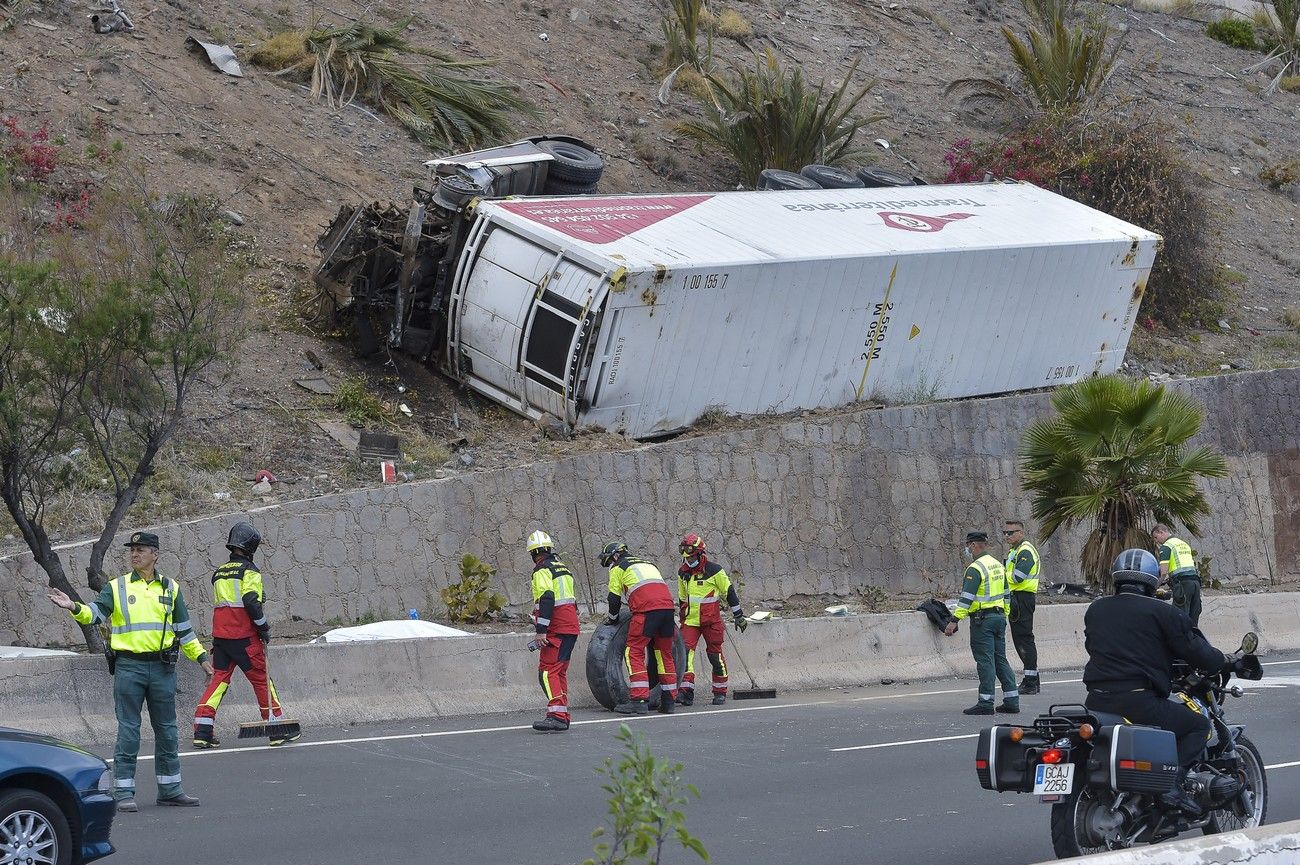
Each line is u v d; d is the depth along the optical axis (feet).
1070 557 316.81
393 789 131.85
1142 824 100.94
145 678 121.49
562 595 169.99
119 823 116.06
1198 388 355.56
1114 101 538.06
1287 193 557.74
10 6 326.44
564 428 256.11
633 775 64.75
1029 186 366.63
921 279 291.17
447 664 184.03
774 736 167.73
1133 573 103.45
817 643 220.84
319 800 126.31
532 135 383.45
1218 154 559.79
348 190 322.96
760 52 489.67
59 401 170.40
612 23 467.11
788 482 271.28
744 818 121.08
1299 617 282.56
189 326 181.68
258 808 122.52
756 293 263.90
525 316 253.85
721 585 198.18
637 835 62.75
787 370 278.26
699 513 258.16
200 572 204.54
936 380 306.55
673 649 195.31
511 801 126.72
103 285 174.60
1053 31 486.38
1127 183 417.28
